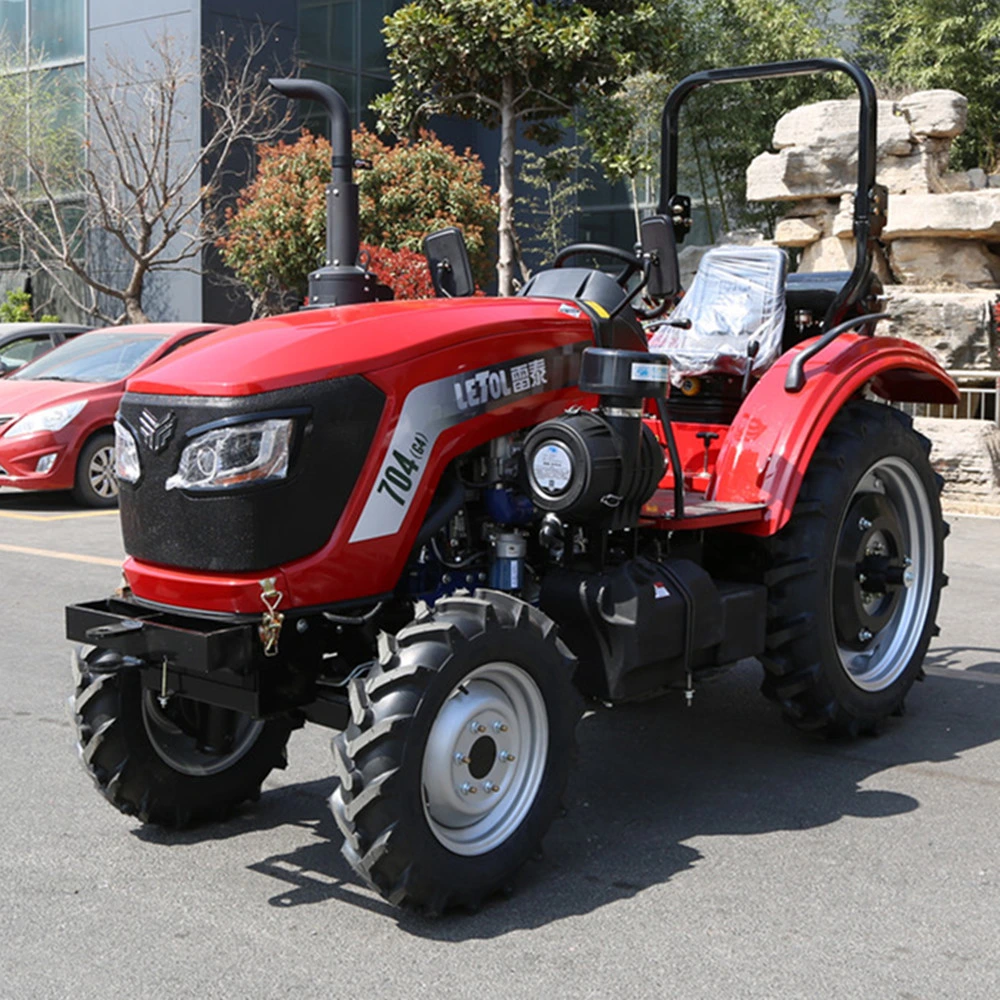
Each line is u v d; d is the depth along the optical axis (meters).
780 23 17.06
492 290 17.91
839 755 4.96
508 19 12.80
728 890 3.70
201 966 3.23
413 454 3.68
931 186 12.64
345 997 3.07
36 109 20.84
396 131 14.23
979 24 16.14
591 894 3.68
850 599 5.02
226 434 3.45
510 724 3.66
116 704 3.94
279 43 20.38
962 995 3.08
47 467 11.20
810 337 5.56
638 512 4.00
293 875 3.84
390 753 3.33
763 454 4.60
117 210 18.66
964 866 3.87
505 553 3.98
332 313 3.91
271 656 3.58
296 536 3.51
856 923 3.48
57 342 14.38
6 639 6.64
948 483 11.30
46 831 4.16
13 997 3.07
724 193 18.98
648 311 4.48
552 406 4.06
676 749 5.05
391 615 3.94
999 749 5.02
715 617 4.23
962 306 11.75
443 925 3.48
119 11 20.31
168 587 3.61
